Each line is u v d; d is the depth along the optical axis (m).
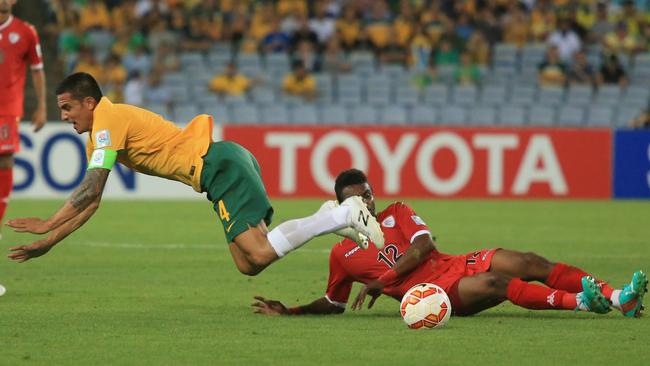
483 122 77.44
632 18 86.88
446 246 40.84
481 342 20.81
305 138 62.81
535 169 64.06
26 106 71.88
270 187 62.75
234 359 19.17
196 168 23.61
